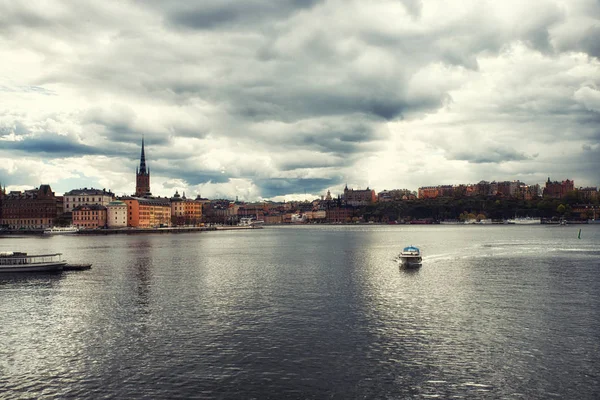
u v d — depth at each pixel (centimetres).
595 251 15775
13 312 7031
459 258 13788
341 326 6059
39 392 4259
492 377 4494
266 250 17775
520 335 5669
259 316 6581
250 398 4100
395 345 5331
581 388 4275
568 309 6931
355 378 4475
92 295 8206
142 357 5022
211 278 10012
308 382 4397
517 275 10206
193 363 4844
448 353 5084
